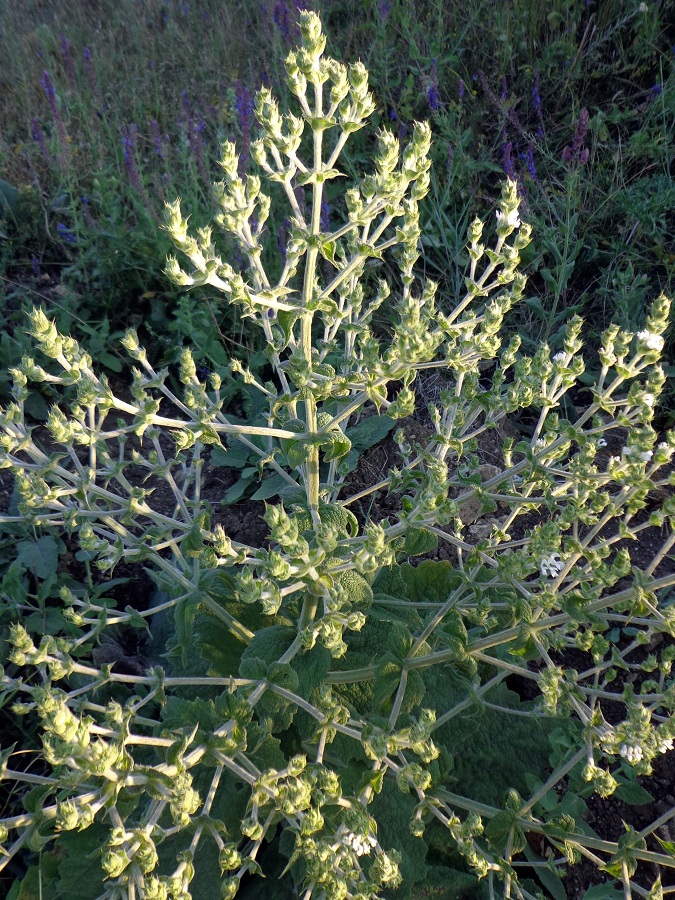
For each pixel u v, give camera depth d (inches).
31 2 325.4
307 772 83.5
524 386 94.6
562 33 219.1
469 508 145.3
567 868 106.1
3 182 216.1
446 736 112.3
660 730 81.5
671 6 211.8
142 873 74.5
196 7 297.9
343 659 106.3
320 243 78.3
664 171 187.6
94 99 237.9
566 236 163.0
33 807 84.3
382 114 220.7
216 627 108.6
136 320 190.1
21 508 97.7
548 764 114.3
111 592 139.0
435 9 233.0
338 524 95.1
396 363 80.0
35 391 173.0
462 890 102.6
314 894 91.6
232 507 155.8
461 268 187.6
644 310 168.4
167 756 75.9
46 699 68.5
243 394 171.8
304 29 72.9
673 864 81.5
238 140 209.0
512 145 205.3
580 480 87.9
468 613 93.4
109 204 199.8
